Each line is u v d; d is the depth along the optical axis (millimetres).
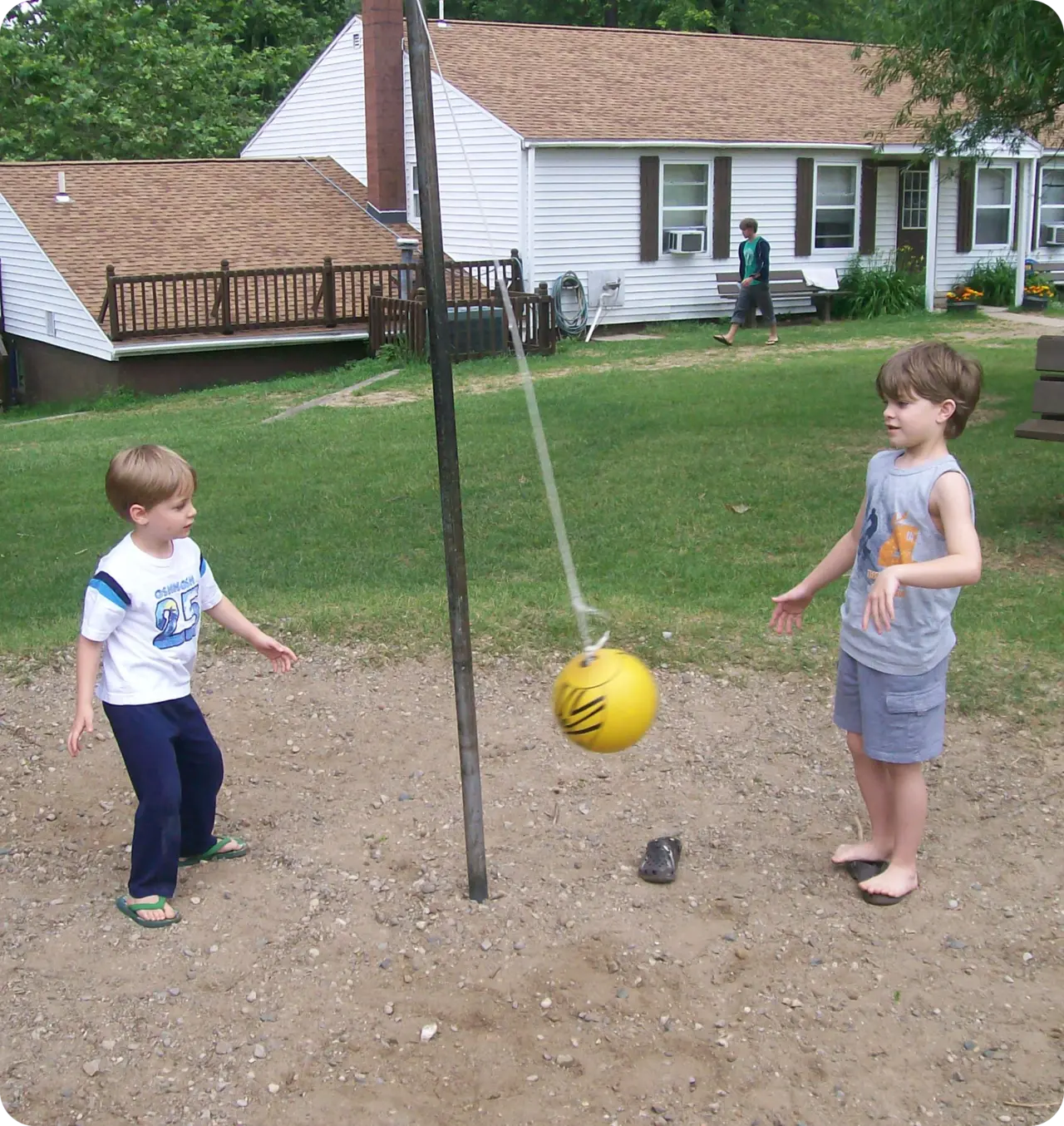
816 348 18766
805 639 5996
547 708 5359
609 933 3705
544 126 21328
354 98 24906
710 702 5375
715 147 22625
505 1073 3143
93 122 32969
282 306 20562
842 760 4859
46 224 21531
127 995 3428
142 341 18844
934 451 3590
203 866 4117
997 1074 3137
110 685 3730
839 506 8695
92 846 4305
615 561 7590
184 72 34688
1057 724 5051
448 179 23031
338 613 6504
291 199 24047
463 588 3711
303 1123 2977
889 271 24812
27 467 11578
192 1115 2998
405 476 10195
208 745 3969
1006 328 21406
